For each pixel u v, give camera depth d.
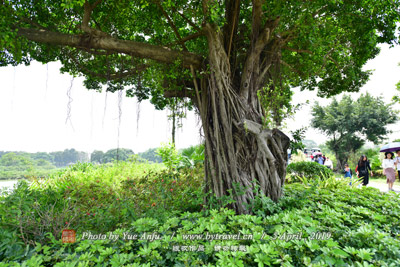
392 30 5.62
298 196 4.73
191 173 7.44
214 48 4.76
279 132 4.96
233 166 4.57
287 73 6.77
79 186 6.61
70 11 5.37
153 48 4.84
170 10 5.49
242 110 4.89
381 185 11.83
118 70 6.17
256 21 5.19
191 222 3.42
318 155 15.45
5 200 3.35
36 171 7.51
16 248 2.74
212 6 4.25
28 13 5.04
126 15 5.47
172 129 5.48
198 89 5.42
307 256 2.66
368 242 2.94
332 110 27.14
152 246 2.63
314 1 4.86
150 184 6.35
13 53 4.58
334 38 6.20
